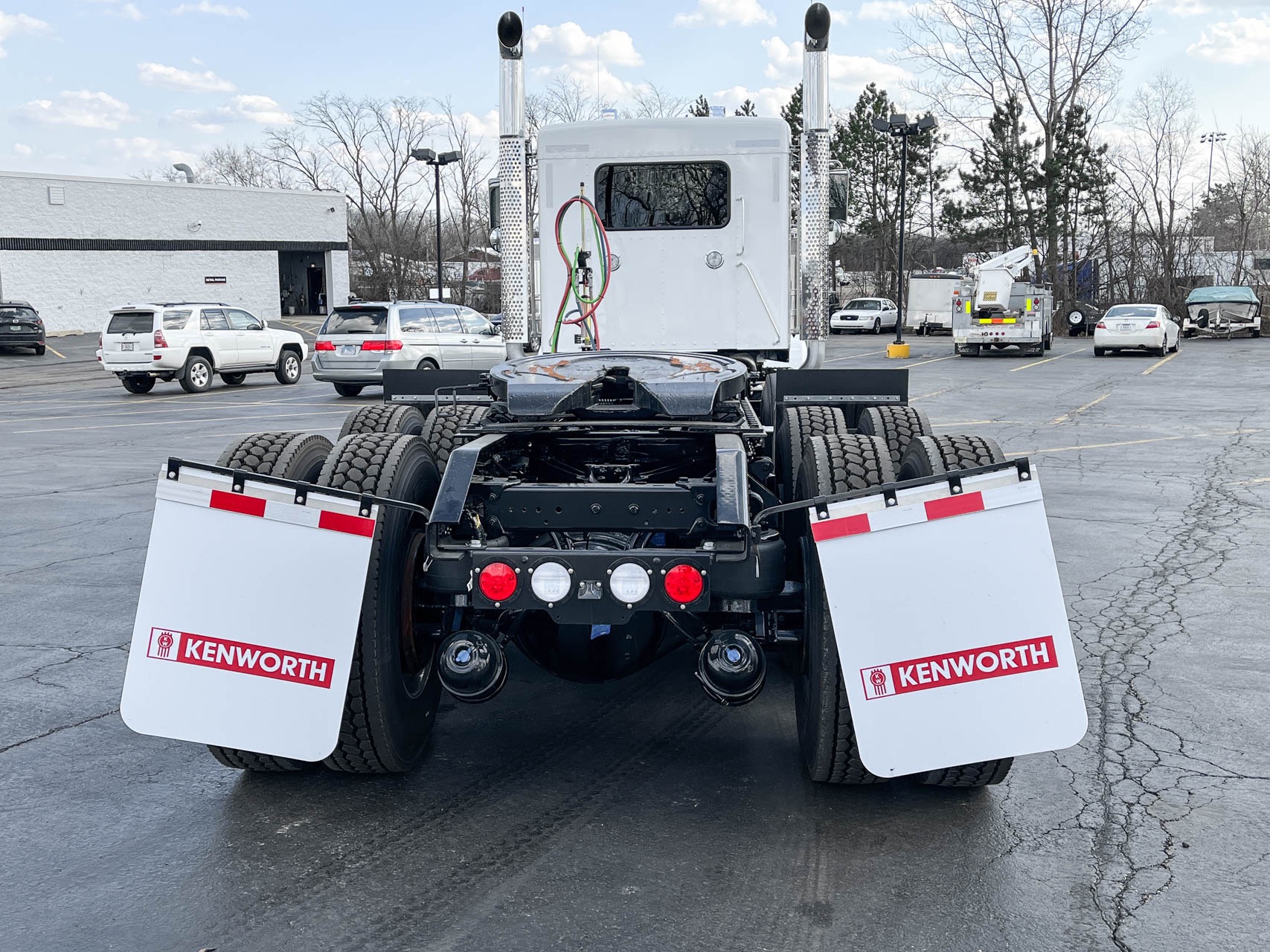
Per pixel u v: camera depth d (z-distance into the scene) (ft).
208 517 11.94
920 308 160.35
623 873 11.30
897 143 204.95
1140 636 19.27
